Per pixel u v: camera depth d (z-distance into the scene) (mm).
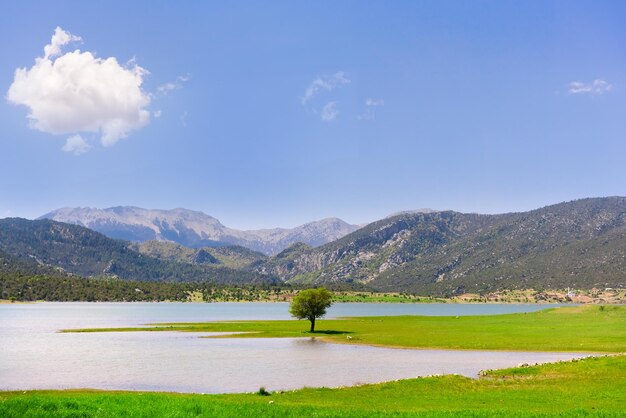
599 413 38000
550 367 64375
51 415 34656
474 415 37469
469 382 57438
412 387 55219
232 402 43844
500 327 148250
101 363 83125
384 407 43969
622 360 65625
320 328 157750
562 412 38750
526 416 36875
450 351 97375
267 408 39750
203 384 64438
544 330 132875
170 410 37312
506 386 54656
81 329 157125
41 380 67500
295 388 61125
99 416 35031
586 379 56312
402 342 113562
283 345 110875
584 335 117375
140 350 101938
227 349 103375
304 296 145125
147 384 64625
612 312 180750
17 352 98500
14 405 37188
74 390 59469
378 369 75562
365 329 152500
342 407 43406
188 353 96000
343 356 91188
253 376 70250
